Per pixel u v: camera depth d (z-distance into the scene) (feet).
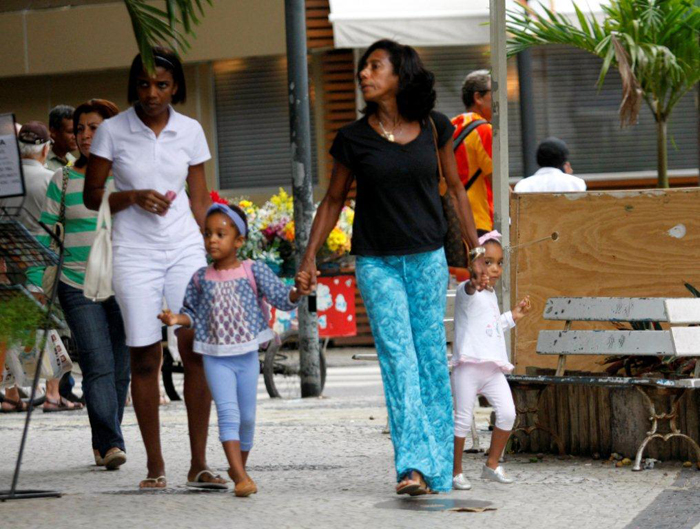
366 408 88.84
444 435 49.37
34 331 47.70
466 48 152.56
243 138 155.33
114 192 52.03
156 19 56.29
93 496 49.03
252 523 42.55
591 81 152.66
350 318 102.12
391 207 48.70
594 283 61.26
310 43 148.97
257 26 149.79
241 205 100.89
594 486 50.93
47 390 89.97
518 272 61.52
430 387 49.39
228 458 48.88
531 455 60.44
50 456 63.93
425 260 49.11
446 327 67.26
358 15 136.77
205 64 154.81
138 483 53.72
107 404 58.13
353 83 151.23
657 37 95.55
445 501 47.37
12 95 156.97
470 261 50.67
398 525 42.24
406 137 48.96
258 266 49.88
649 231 60.90
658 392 54.80
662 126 101.40
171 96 53.26
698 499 47.62
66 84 156.46
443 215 50.39
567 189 83.97
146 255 52.29
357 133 49.08
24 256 49.29
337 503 46.96
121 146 52.75
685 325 59.47
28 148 77.25
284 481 53.47
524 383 58.59
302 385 98.58
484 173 73.15
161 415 85.10
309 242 50.06
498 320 52.11
